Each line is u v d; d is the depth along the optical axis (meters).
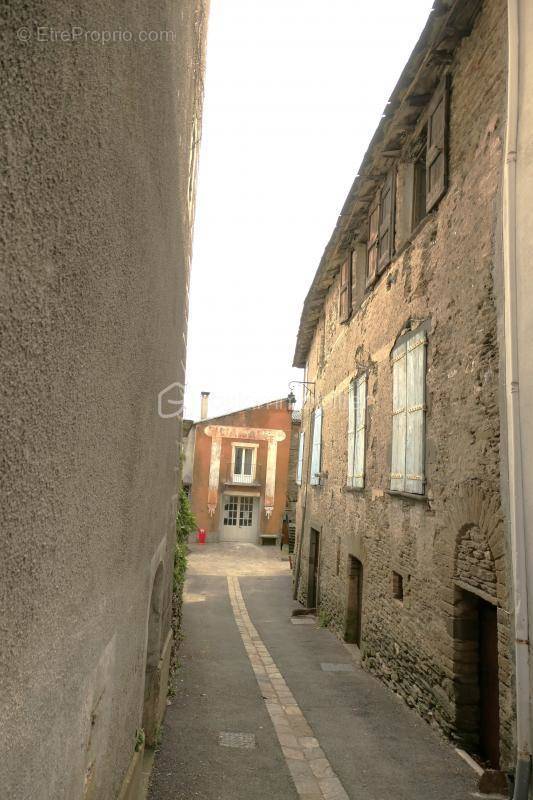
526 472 4.25
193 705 6.56
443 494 5.97
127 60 1.84
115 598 2.40
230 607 14.55
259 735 5.75
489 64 5.42
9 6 0.99
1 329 1.05
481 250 5.35
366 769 5.00
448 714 5.62
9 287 1.07
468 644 5.55
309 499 15.45
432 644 6.11
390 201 8.52
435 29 6.05
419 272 7.11
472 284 5.51
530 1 4.56
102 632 2.14
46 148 1.20
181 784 4.53
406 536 7.14
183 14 3.33
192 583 18.20
